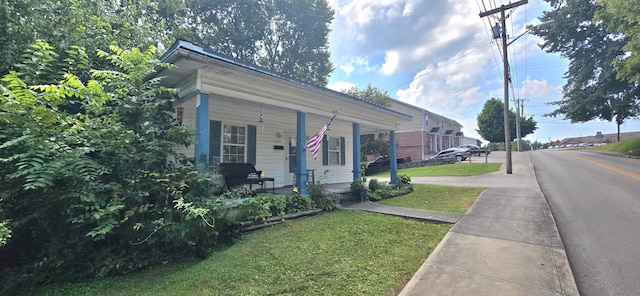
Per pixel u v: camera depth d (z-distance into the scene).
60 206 3.59
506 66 14.73
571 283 2.98
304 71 21.22
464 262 3.58
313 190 7.11
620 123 22.70
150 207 4.31
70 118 3.82
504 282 3.03
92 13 7.64
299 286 3.10
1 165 3.36
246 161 8.74
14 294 3.16
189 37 15.14
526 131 43.44
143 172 4.24
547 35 21.33
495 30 14.75
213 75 5.64
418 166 23.89
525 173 13.95
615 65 14.41
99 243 3.97
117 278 3.61
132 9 9.50
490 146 45.41
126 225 4.11
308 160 11.05
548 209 6.31
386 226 5.43
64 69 5.46
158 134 4.87
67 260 3.56
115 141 4.02
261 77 6.15
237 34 17.62
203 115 5.44
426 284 3.02
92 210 3.63
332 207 7.07
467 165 19.67
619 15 11.46
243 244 4.55
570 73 21.81
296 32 20.58
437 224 5.55
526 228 4.95
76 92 3.82
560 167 15.40
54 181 3.55
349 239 4.66
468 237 4.58
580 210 6.28
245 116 8.77
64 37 6.08
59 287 3.35
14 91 3.23
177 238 4.25
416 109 29.72
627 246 4.13
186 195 4.61
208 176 4.91
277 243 4.53
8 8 4.50
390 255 3.96
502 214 6.00
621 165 14.39
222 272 3.53
